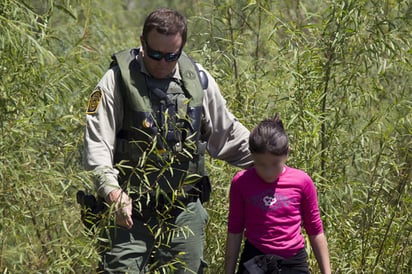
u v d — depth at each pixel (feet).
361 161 44.42
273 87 44.96
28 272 36.63
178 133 35.29
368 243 43.60
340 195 42.60
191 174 36.24
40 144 43.24
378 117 43.50
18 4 38.99
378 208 43.62
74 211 40.78
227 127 37.35
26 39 38.42
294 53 42.78
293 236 35.68
